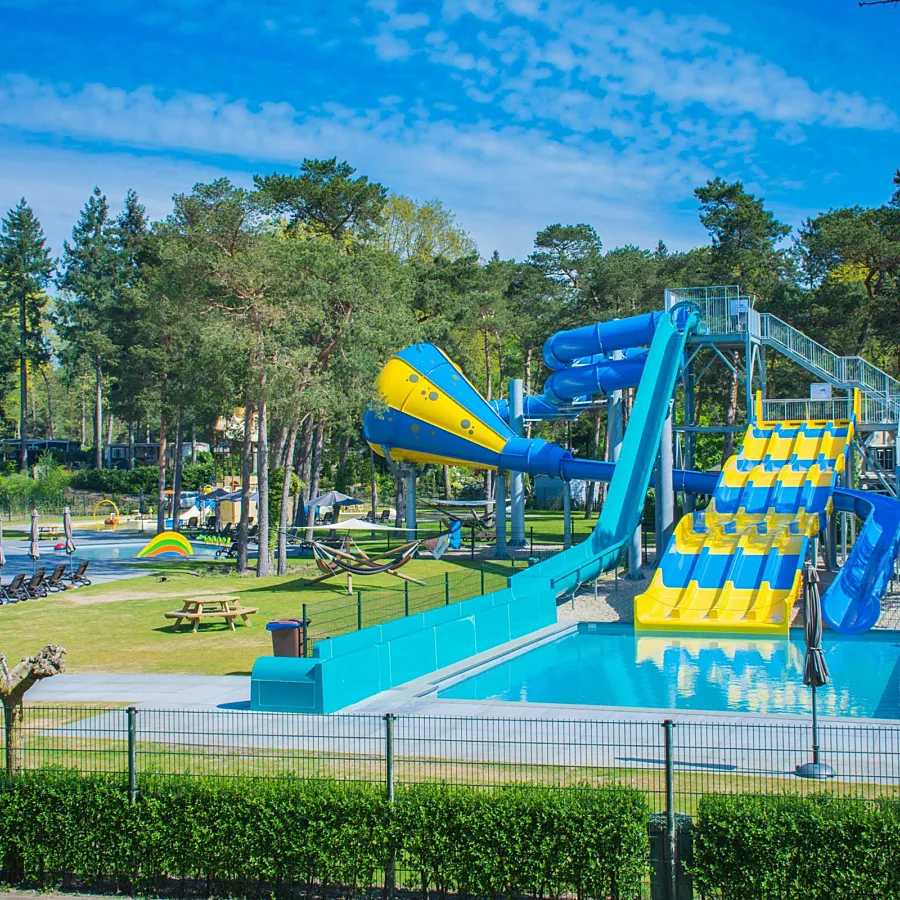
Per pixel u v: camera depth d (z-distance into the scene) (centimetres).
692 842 1199
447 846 1234
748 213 7225
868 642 3005
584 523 7131
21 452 10806
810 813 1162
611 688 2448
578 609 3581
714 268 7419
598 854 1196
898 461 4053
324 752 1623
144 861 1310
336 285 4688
